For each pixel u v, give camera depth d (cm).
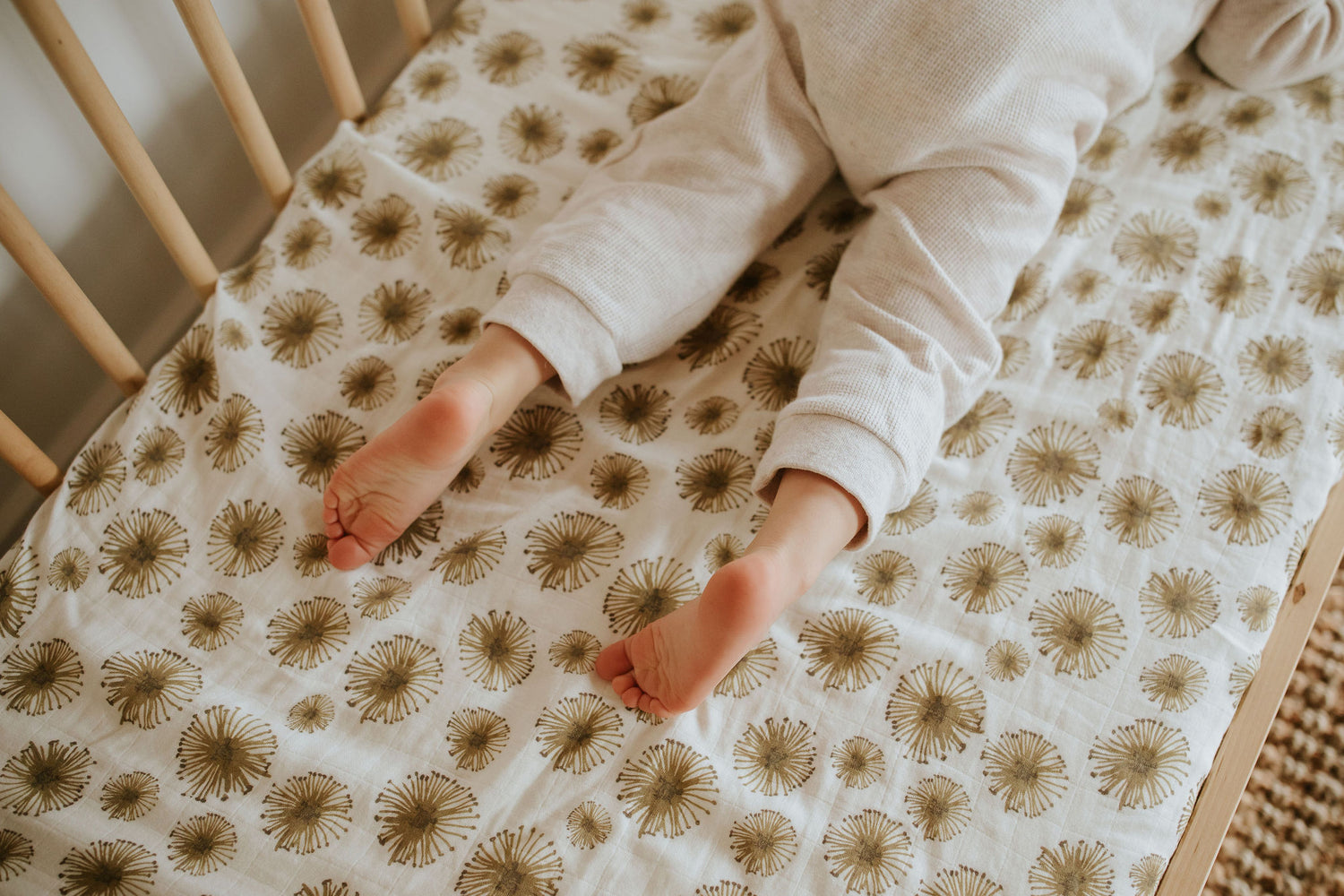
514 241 91
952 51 77
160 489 79
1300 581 80
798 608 76
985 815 69
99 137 73
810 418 73
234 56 80
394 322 88
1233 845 97
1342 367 84
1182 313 87
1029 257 84
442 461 71
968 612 76
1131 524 79
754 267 93
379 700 72
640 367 87
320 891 65
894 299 79
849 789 70
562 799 69
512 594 76
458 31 102
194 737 69
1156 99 98
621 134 97
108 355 81
